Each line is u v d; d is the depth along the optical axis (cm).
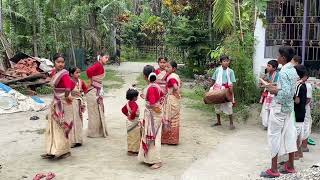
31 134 864
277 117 589
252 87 1129
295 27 1151
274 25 1167
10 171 636
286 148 598
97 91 832
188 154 729
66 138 696
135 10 3947
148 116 655
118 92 1491
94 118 837
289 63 588
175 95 782
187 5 1861
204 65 1883
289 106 588
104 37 2762
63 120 688
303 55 1120
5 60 1538
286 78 579
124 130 905
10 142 801
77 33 2280
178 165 668
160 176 614
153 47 3506
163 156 717
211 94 915
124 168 652
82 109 777
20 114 1070
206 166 660
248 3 1161
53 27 1884
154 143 650
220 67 930
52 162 681
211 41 1822
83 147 771
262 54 1178
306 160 687
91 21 2356
